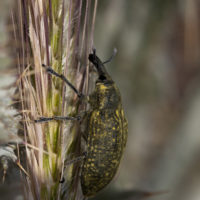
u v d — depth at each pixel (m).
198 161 0.23
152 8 0.30
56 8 0.20
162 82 0.35
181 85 0.37
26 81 0.20
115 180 0.22
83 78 0.20
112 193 0.21
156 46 0.32
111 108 0.21
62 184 0.20
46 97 0.20
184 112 0.24
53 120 0.20
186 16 0.33
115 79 0.30
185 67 0.38
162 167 0.24
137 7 0.29
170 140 0.24
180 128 0.24
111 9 0.27
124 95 0.32
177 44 0.39
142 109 0.34
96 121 0.21
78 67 0.20
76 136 0.20
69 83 0.20
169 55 0.37
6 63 0.20
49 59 0.20
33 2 0.20
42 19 0.20
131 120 0.34
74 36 0.20
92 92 0.21
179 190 0.23
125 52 0.29
